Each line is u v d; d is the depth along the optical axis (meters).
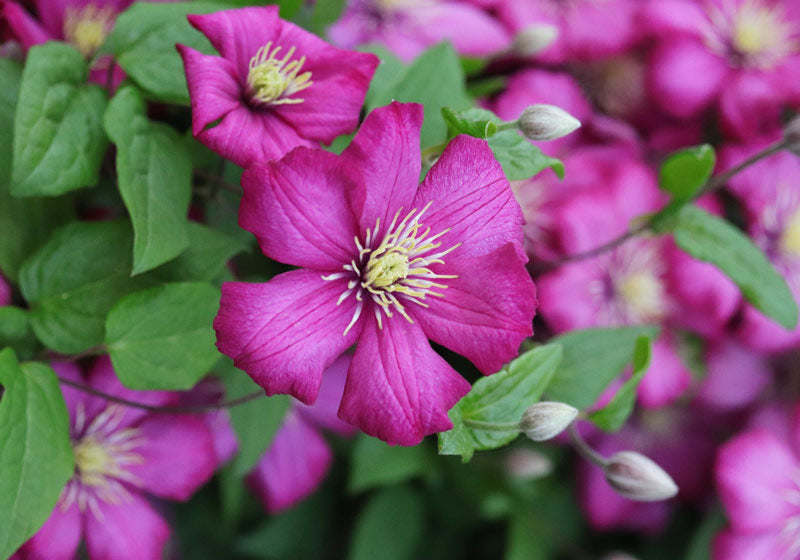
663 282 0.81
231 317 0.55
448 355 0.68
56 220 0.64
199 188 0.65
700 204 0.80
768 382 0.84
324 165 0.56
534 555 0.79
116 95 0.59
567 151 0.81
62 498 0.66
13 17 0.63
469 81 0.80
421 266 0.58
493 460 0.75
